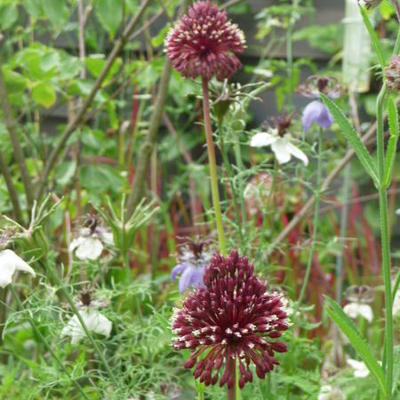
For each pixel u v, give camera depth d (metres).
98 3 3.12
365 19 1.69
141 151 3.18
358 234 4.63
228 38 2.06
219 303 1.58
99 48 4.43
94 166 3.47
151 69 3.55
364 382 2.67
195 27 2.05
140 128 4.77
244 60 4.84
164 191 4.78
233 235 2.92
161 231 4.29
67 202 3.55
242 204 2.70
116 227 2.42
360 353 1.74
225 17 2.09
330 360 3.16
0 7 3.35
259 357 1.59
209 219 3.51
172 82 3.51
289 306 2.54
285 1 4.69
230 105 2.49
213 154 2.11
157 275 3.85
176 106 4.96
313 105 2.64
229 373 1.60
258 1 4.75
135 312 3.10
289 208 4.29
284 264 3.89
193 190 4.33
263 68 4.30
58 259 3.49
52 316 2.41
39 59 3.30
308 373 2.59
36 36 4.61
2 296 2.88
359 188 4.73
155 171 4.25
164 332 2.36
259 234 2.77
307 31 4.61
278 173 2.90
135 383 2.51
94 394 2.59
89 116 3.60
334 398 2.47
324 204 4.47
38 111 4.13
